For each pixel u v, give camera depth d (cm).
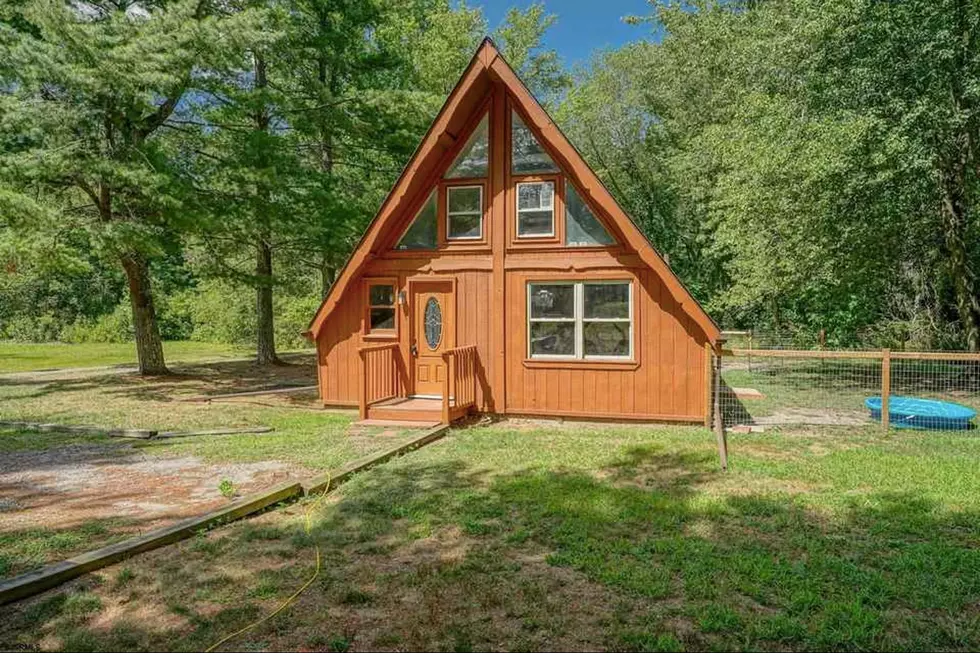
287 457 829
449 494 657
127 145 1377
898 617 400
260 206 1549
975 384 1541
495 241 1159
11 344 3309
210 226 1418
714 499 632
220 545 519
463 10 2719
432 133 1116
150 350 1836
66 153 1242
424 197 1200
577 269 1112
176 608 411
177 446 909
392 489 677
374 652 359
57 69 1182
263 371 1994
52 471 775
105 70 1229
